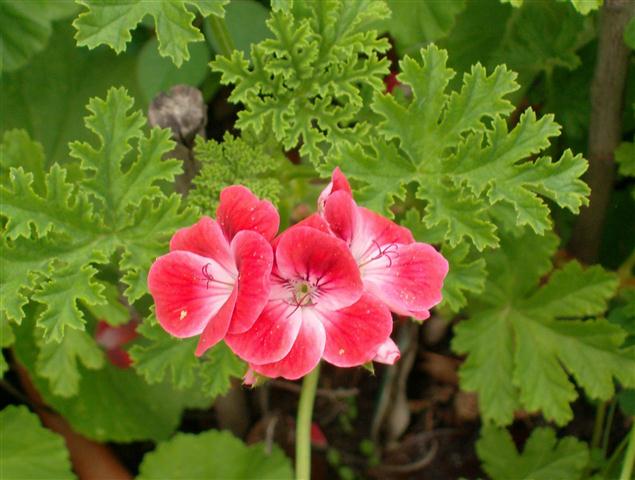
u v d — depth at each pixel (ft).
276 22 0.88
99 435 1.19
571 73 1.15
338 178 0.70
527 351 1.08
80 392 1.19
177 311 0.70
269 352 0.68
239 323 0.66
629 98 1.13
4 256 0.85
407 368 1.21
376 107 0.88
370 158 0.88
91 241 0.88
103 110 0.89
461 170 0.88
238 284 0.66
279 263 0.67
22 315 0.84
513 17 1.12
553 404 1.07
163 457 1.15
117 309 0.99
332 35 0.90
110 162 0.89
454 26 1.13
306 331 0.69
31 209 0.86
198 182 0.90
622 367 1.04
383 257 0.73
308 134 0.91
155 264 0.70
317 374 1.00
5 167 1.03
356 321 0.68
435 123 0.88
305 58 0.89
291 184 1.01
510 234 1.07
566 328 1.06
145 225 0.89
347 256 0.66
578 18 1.08
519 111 1.19
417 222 0.90
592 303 1.06
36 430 1.14
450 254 0.90
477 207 0.86
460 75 1.14
